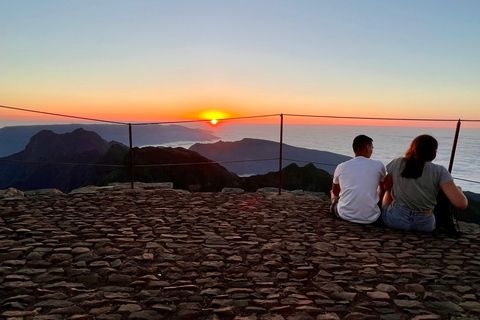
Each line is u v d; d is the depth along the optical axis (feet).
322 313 7.19
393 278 9.04
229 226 13.52
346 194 14.53
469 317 7.15
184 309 7.17
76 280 8.43
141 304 7.40
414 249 11.41
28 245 10.55
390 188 13.91
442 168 12.29
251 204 17.61
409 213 12.91
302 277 9.00
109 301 7.45
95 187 21.44
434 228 13.08
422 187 12.50
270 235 12.56
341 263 10.02
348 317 7.06
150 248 10.76
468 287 8.59
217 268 9.43
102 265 9.31
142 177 231.09
